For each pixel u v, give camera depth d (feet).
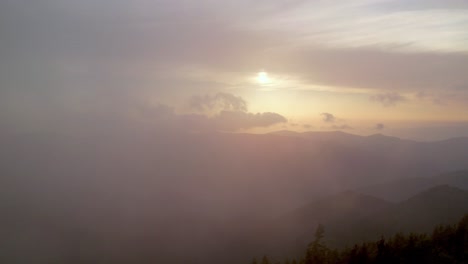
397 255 207.51
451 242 209.56
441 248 205.26
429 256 196.75
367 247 235.61
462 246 202.39
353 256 226.38
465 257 190.29
